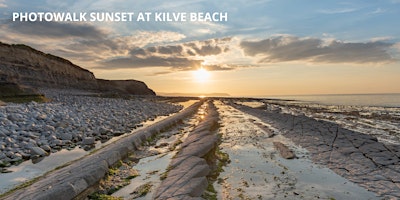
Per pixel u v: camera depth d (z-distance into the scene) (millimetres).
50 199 5949
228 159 11000
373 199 7000
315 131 16406
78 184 6898
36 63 61250
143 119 26000
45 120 18188
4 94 28344
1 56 51688
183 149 11430
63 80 69688
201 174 8266
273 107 52625
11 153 11055
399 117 29938
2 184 8445
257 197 7105
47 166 10266
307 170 9445
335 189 7676
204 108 48094
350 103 73312
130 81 120875
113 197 7164
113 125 19859
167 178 8109
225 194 7312
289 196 7168
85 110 26328
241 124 23156
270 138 15805
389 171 8711
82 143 14039
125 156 10922
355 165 9609
